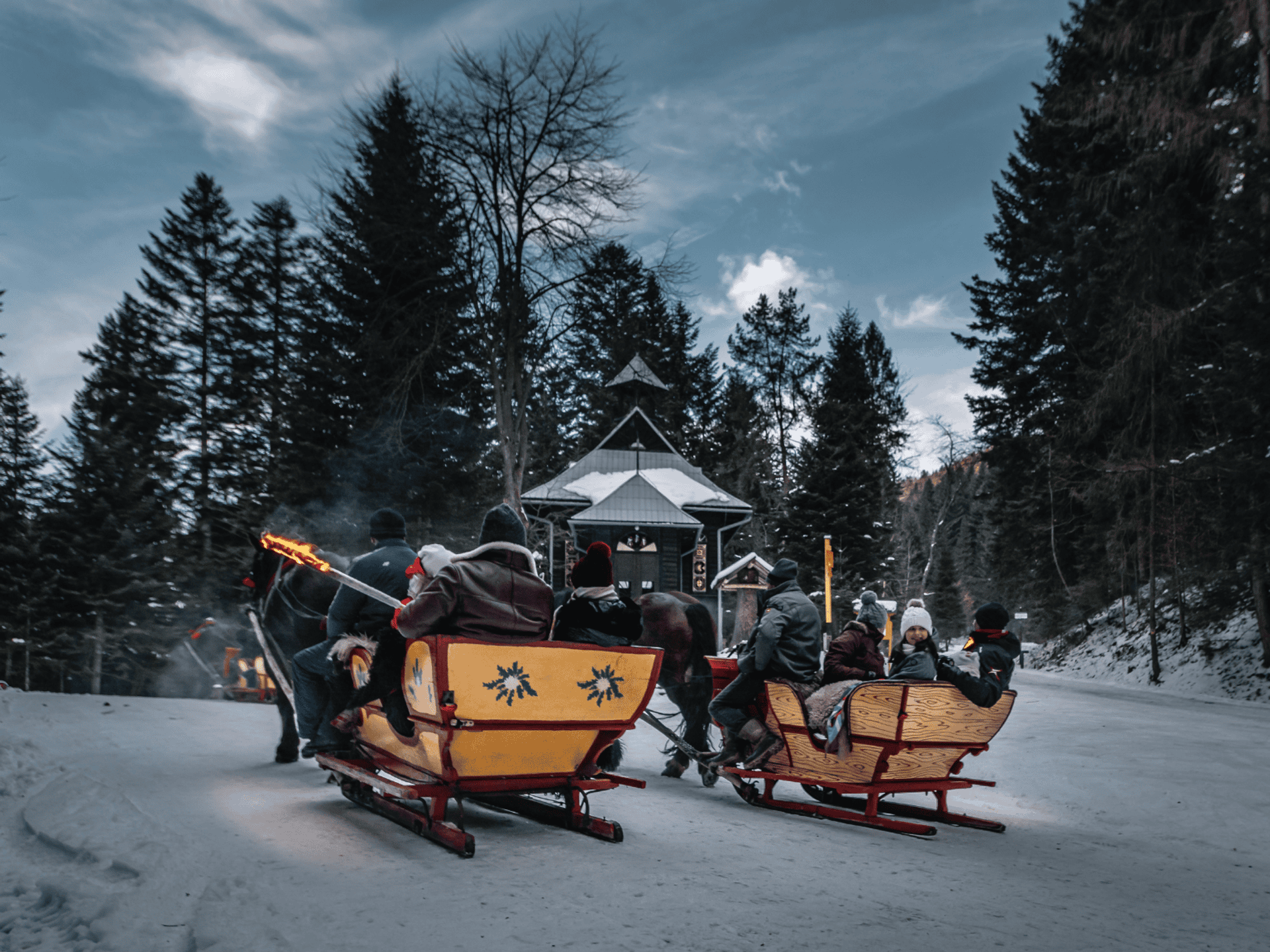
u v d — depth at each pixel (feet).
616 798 23.89
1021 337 135.74
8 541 110.83
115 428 129.80
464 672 16.05
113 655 111.86
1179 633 94.53
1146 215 83.41
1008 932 12.85
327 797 21.11
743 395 215.31
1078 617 126.72
